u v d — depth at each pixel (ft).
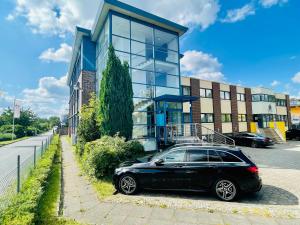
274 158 43.32
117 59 40.81
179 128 53.47
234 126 91.15
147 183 21.17
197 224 14.88
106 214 16.70
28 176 24.13
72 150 59.16
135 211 17.21
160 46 60.70
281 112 119.14
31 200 15.28
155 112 51.19
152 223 15.12
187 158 21.01
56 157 44.83
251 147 64.08
